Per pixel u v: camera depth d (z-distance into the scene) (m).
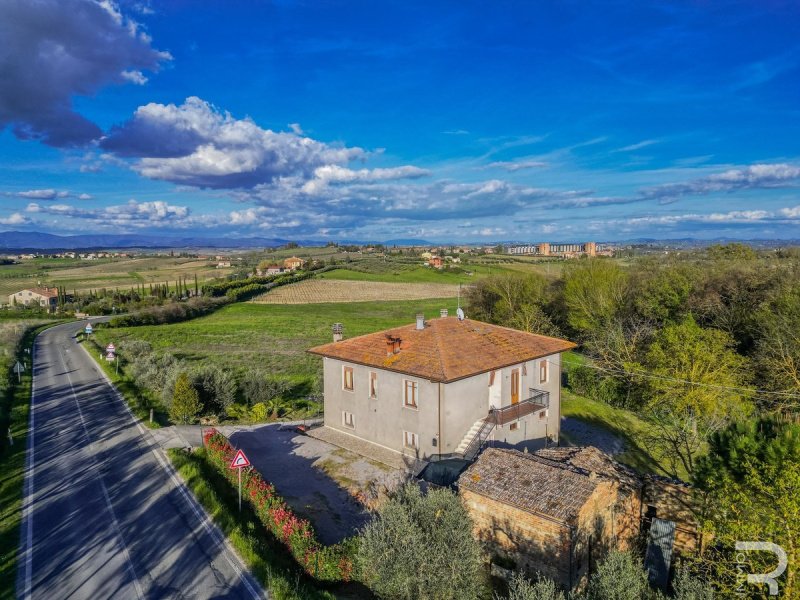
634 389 43.84
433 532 16.61
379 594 16.05
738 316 52.03
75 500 23.27
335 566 17.33
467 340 33.19
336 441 32.81
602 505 19.47
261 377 45.16
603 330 56.97
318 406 42.59
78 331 89.62
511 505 18.59
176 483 25.06
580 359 58.88
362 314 109.81
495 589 18.20
